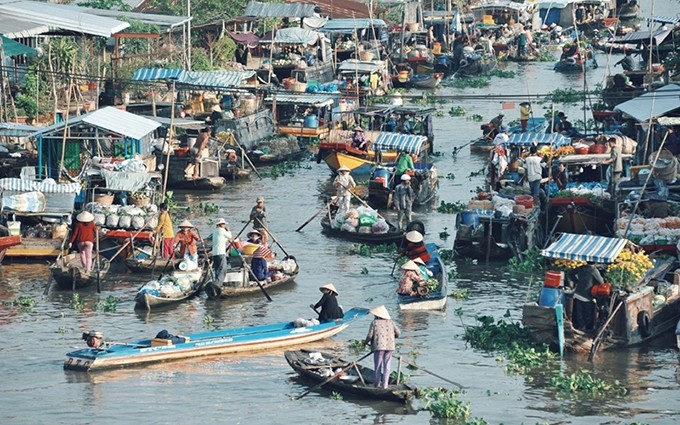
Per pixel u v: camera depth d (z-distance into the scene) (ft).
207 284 193.36
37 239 217.36
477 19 592.19
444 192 286.46
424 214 262.88
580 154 249.55
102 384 154.40
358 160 298.35
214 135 318.86
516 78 493.77
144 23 389.39
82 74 343.87
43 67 329.52
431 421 141.90
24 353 166.61
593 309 167.73
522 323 169.48
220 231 194.49
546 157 255.50
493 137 341.41
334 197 247.91
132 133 261.03
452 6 622.54
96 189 238.48
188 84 316.81
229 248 205.46
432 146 333.21
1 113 301.02
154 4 446.19
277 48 435.94
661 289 177.88
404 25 528.63
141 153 274.16
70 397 149.59
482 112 414.21
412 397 148.87
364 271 212.84
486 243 220.64
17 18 327.06
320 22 465.47
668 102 268.62
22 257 217.77
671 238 195.21
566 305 168.04
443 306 189.57
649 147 259.80
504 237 222.07
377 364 148.87
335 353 166.71
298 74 402.11
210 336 167.84
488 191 264.72
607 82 366.22
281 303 192.75
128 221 217.56
